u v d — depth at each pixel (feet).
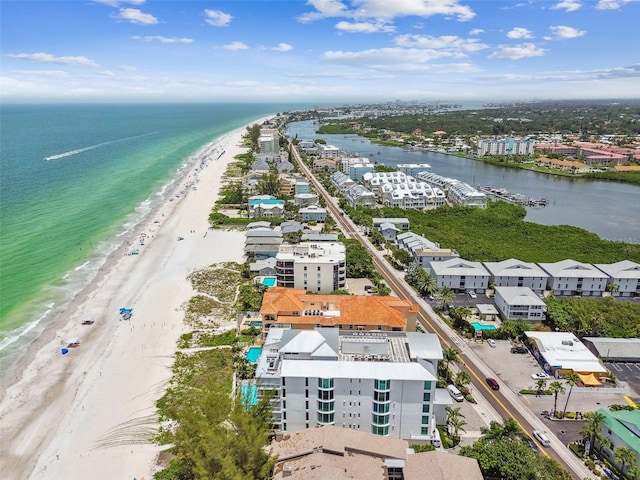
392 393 293.02
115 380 366.63
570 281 523.29
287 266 508.94
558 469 257.75
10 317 464.65
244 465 237.04
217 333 437.17
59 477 273.75
